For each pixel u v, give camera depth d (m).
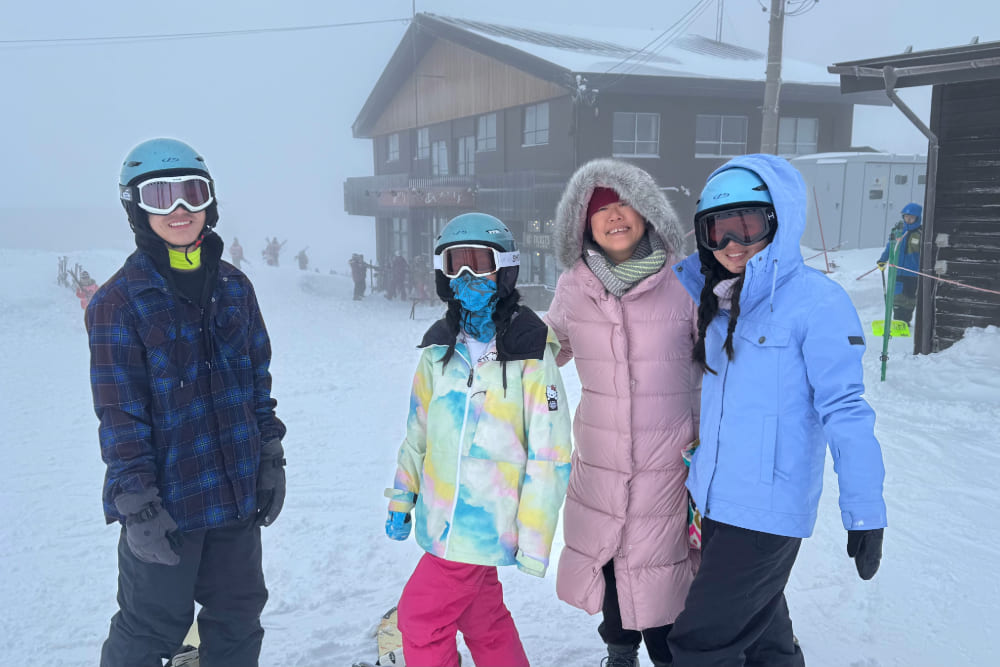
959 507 4.50
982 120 8.12
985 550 3.89
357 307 22.45
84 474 5.82
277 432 2.56
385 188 30.89
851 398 2.09
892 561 3.79
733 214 2.22
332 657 3.00
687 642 2.34
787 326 2.20
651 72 21.86
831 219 21.42
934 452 5.52
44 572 3.93
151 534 2.13
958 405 6.54
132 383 2.21
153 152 2.22
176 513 2.29
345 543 4.24
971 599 3.38
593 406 2.68
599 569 2.67
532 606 3.44
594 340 2.65
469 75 26.88
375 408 8.08
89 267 26.52
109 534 4.50
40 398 8.80
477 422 2.42
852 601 3.38
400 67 31.52
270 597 3.55
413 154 32.50
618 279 2.57
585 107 21.28
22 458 6.27
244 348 2.46
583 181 2.55
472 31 25.16
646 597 2.62
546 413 2.38
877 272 14.99
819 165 21.69
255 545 2.50
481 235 2.34
